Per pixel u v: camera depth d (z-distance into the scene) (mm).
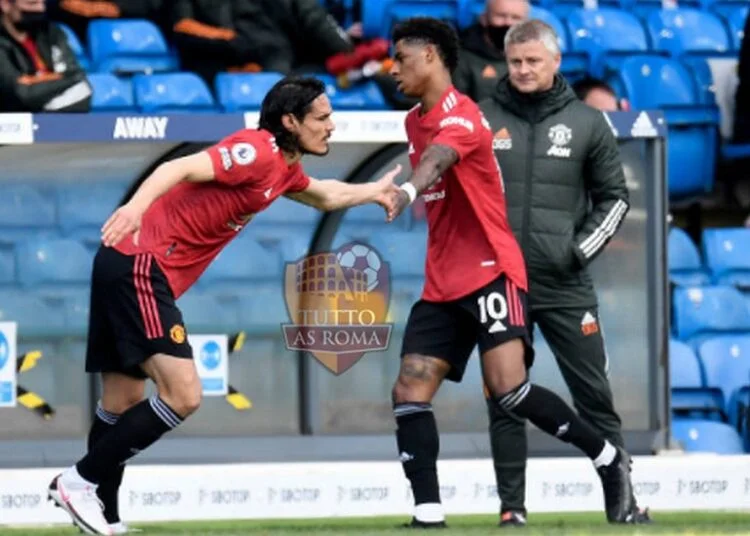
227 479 29922
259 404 32094
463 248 24031
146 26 41094
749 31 41875
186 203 22141
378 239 32344
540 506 30516
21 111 34250
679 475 30922
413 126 24453
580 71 43594
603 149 26953
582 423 24797
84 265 31453
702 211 43656
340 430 32375
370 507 30391
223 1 40125
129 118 30219
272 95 22312
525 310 24203
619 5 46656
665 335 32844
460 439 32625
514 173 26828
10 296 31172
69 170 31281
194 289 31859
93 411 31562
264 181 22172
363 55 39250
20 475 29359
